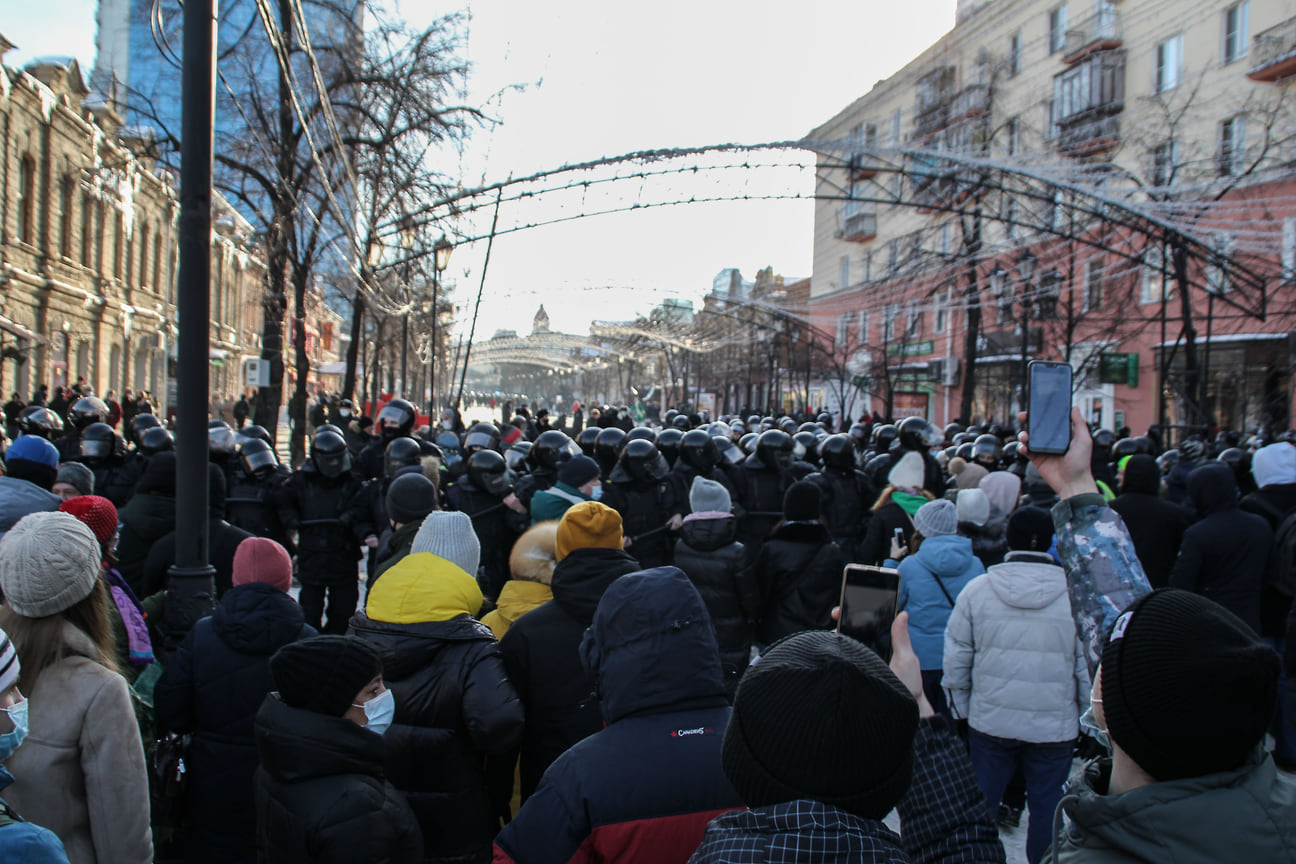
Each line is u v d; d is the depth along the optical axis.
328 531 7.69
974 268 23.77
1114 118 24.34
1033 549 4.79
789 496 5.42
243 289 49.72
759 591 5.36
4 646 1.88
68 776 2.47
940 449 14.09
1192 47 23.86
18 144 24.06
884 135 34.44
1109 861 1.36
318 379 57.91
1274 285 20.88
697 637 2.40
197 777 3.22
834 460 9.24
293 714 2.48
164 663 4.29
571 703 3.26
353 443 13.96
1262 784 1.31
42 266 25.95
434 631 3.10
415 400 45.81
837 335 43.16
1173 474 9.84
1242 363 23.11
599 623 2.45
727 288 66.50
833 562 5.29
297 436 17.89
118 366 32.53
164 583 4.95
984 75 25.56
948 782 1.91
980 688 4.16
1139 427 26.97
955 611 4.30
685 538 5.22
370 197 18.42
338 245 18.86
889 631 2.54
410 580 3.20
